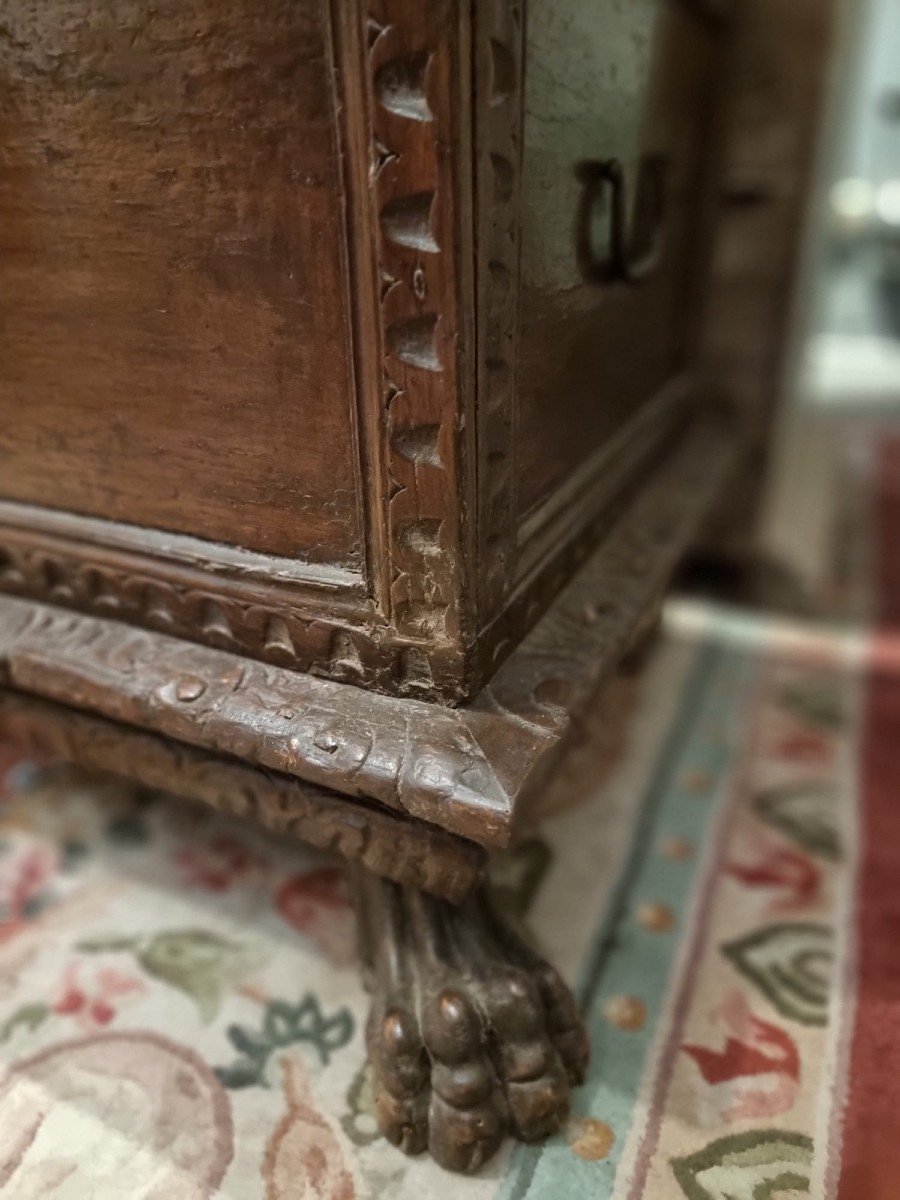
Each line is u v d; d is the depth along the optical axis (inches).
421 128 10.7
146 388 14.5
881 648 31.3
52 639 16.8
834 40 26.6
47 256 14.2
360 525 13.7
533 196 13.8
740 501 33.7
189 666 15.7
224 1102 15.5
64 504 16.6
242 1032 16.9
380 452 12.9
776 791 24.0
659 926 19.4
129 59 12.1
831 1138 15.0
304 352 12.9
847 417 60.7
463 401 12.2
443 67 10.4
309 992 17.8
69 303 14.4
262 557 14.9
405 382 12.2
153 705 15.1
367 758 13.5
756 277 30.0
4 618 17.5
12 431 16.3
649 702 27.8
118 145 12.8
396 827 14.3
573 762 24.7
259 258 12.6
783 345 30.8
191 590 15.6
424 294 11.6
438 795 12.8
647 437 24.5
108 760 17.3
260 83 11.5
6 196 14.0
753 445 32.7
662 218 20.6
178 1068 16.1
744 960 18.6
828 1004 17.6
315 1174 14.4
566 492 17.8
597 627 17.1
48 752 18.4
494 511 13.9
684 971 18.3
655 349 25.2
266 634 15.3
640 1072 16.2
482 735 13.7
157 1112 15.3
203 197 12.6
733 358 31.5
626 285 19.7
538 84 13.4
